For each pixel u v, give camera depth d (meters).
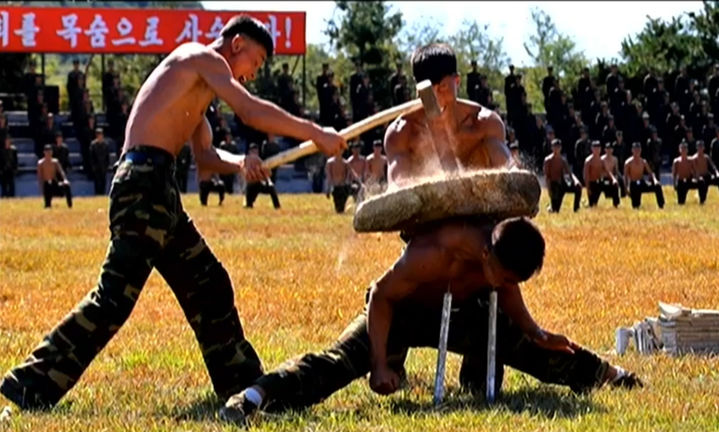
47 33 59.50
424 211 9.51
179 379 11.27
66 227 33.47
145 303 16.50
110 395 10.57
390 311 9.79
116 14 60.06
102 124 63.97
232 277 19.95
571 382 10.33
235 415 9.37
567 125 59.03
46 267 22.33
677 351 12.12
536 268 9.39
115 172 9.95
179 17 60.38
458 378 10.73
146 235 9.76
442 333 9.80
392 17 77.12
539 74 84.56
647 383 10.61
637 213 38.75
